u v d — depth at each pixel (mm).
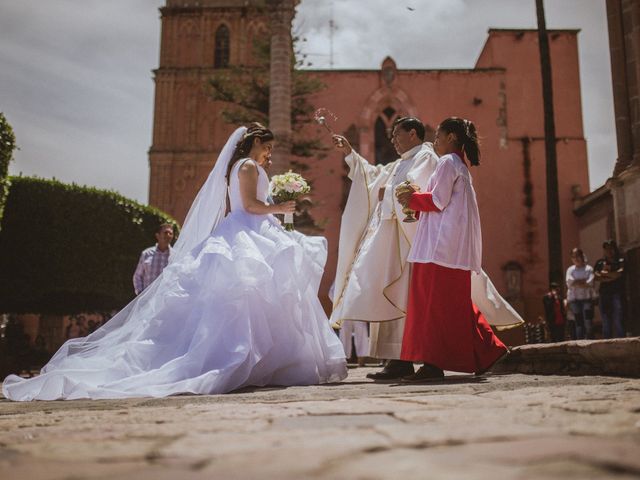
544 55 17047
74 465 1341
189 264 4777
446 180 4441
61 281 14797
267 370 4473
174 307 4598
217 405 2738
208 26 30141
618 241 9492
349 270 5422
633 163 8914
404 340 4398
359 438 1589
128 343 4453
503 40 28938
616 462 1157
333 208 27516
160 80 29281
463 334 4254
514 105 28422
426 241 4402
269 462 1290
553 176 16438
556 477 1055
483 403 2408
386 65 28500
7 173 11312
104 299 16797
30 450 1566
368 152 27906
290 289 4707
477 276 4914
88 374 4191
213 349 4262
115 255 15688
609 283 9680
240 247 4629
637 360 3799
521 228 27359
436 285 4305
